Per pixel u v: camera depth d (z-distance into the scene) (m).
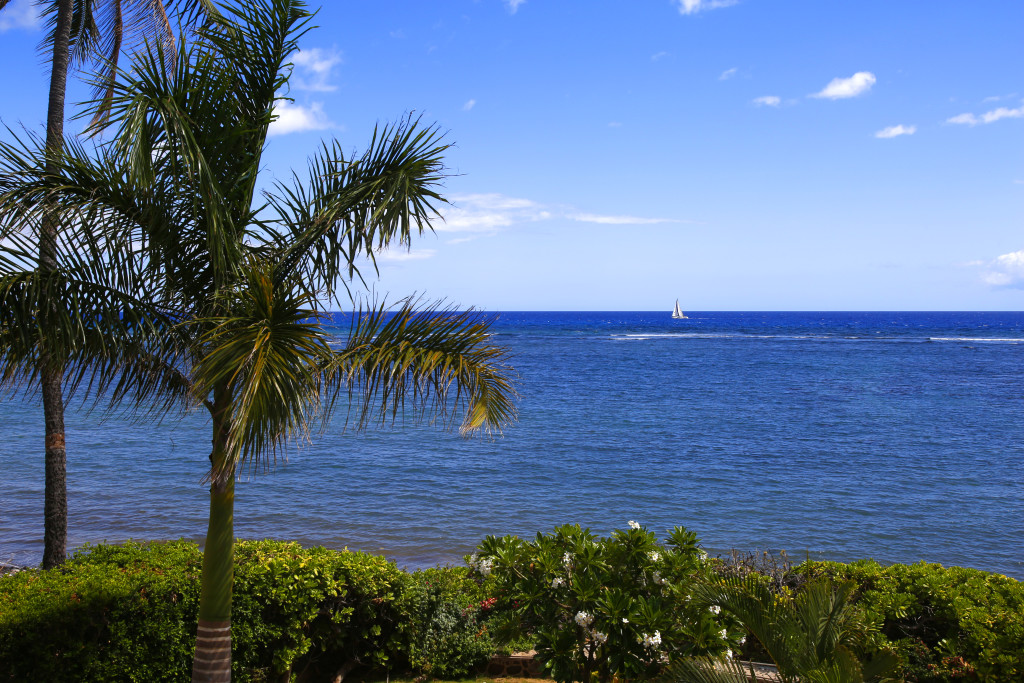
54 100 7.42
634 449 22.45
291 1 4.87
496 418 5.02
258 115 4.89
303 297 4.02
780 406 33.97
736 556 7.39
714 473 18.95
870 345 93.12
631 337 115.06
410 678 6.22
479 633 6.37
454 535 13.12
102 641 5.09
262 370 3.65
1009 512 15.15
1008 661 5.04
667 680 4.55
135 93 4.08
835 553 12.43
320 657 6.25
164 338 4.52
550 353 75.19
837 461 20.78
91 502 14.91
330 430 25.27
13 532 12.46
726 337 116.00
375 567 6.24
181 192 4.47
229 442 3.63
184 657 5.26
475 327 4.86
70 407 31.59
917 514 14.95
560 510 15.02
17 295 4.07
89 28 8.88
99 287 4.36
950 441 24.41
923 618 5.93
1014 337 118.88
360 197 4.95
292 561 5.93
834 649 4.19
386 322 4.70
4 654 4.68
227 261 4.51
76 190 4.30
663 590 5.34
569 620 5.38
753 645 6.24
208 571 4.55
